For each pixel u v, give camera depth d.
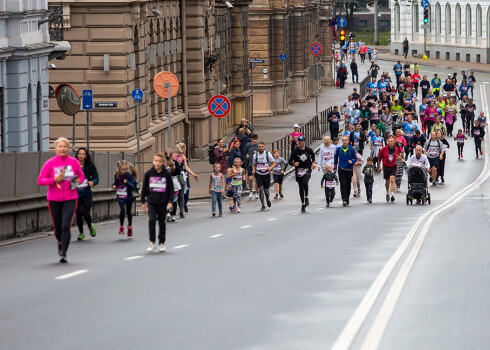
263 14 191.75
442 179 117.38
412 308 35.59
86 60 103.94
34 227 68.56
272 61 196.62
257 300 37.31
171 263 49.00
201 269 46.25
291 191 113.31
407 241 57.56
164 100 124.75
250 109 175.25
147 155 113.75
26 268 48.66
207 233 68.06
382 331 31.45
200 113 135.00
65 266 48.97
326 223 73.88
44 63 92.12
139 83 109.81
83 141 104.62
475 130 143.50
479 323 32.94
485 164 136.12
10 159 64.81
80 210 63.50
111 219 83.00
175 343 30.45
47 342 31.17
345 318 33.59
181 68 133.38
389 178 100.25
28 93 88.75
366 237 61.19
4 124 84.69
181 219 83.12
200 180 116.94
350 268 45.72
